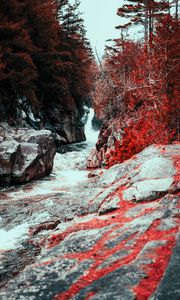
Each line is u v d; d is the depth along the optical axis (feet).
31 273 19.56
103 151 80.12
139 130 59.41
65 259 21.01
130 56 107.96
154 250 19.48
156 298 14.75
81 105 160.86
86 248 22.20
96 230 25.05
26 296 16.98
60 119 116.06
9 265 25.49
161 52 68.03
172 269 16.72
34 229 33.47
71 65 117.29
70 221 30.99
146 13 101.09
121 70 105.70
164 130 53.31
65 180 63.46
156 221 23.98
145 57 69.10
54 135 104.94
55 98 115.14
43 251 25.95
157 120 56.13
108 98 92.48
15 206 42.27
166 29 69.92
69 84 123.03
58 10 129.39
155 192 30.55
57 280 18.30
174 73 64.49
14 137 65.16
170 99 61.52
